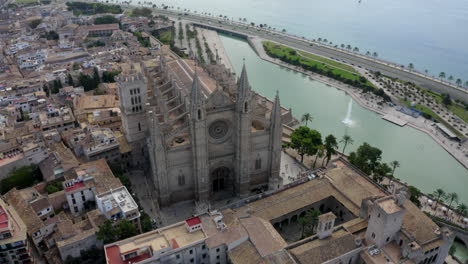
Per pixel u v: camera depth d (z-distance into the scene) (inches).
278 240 4338.1
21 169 5846.5
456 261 4953.3
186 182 5570.9
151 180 6309.1
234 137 5472.4
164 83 6934.1
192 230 4384.8
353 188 5398.6
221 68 6722.4
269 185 6053.2
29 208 4945.9
